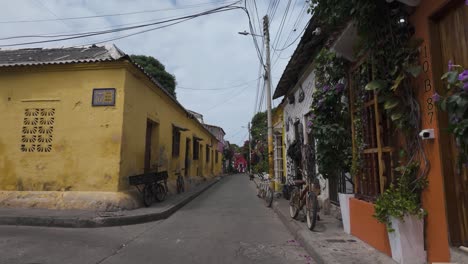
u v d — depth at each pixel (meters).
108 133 9.36
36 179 9.36
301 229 6.50
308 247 5.37
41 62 9.58
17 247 5.52
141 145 11.01
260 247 5.83
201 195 15.73
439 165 3.60
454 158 3.54
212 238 6.51
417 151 4.00
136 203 9.54
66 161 9.37
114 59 9.38
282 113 15.65
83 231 7.00
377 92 4.51
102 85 9.56
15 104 9.75
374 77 4.69
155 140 13.01
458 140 2.83
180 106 16.19
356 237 5.65
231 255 5.32
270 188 11.93
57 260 4.88
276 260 5.06
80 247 5.64
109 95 9.50
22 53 11.76
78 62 9.48
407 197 4.04
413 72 3.85
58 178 9.31
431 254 3.77
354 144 5.80
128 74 9.80
